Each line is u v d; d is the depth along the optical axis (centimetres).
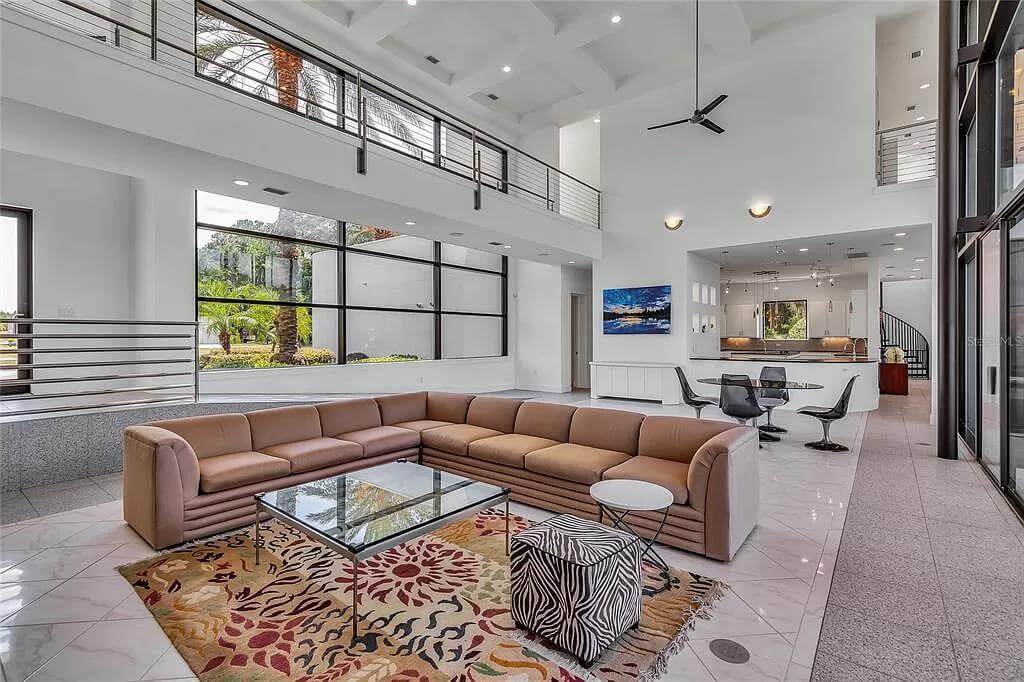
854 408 779
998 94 434
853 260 988
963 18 507
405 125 834
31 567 274
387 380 848
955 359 499
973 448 516
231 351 679
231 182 478
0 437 396
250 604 239
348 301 815
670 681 185
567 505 345
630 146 935
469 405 491
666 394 891
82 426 435
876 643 206
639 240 923
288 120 457
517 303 1115
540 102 976
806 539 309
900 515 348
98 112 342
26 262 561
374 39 719
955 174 499
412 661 198
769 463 488
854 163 722
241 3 617
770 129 791
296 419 418
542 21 688
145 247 598
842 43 732
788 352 1309
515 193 1028
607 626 202
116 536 315
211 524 316
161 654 201
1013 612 227
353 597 236
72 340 580
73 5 350
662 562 274
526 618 216
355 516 262
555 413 424
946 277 502
